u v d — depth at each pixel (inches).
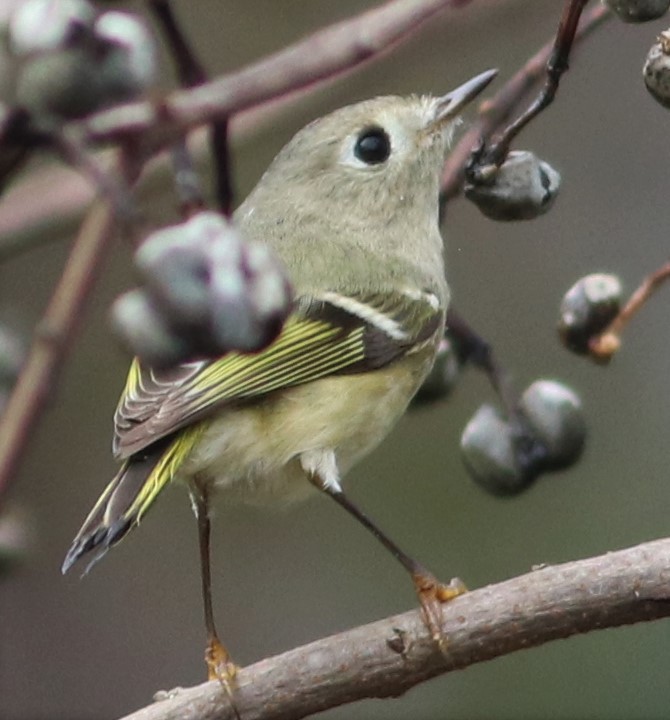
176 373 83.6
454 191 84.3
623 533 88.9
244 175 89.0
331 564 89.5
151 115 80.7
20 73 77.4
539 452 84.4
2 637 89.3
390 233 85.2
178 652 89.4
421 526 89.2
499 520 89.1
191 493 84.1
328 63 80.7
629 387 89.3
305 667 83.3
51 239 83.4
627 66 89.8
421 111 85.4
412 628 83.2
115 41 80.1
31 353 81.0
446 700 88.7
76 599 89.4
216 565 89.7
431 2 80.7
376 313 84.7
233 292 80.9
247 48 89.0
